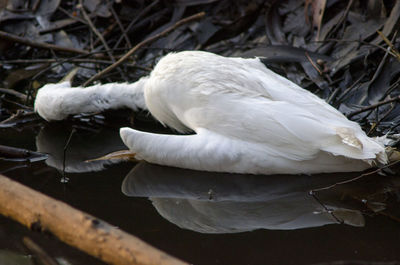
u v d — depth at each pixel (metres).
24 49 15.20
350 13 13.57
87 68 14.22
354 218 7.85
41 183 9.18
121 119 12.05
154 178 9.23
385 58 11.61
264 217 8.02
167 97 9.46
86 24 15.38
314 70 12.55
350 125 8.59
